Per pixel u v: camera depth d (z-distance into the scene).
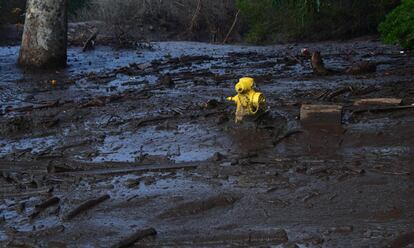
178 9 33.66
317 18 26.23
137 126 8.20
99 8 32.06
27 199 5.61
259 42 27.03
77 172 6.35
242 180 5.82
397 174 5.81
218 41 33.00
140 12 32.53
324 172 5.95
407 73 12.25
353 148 6.79
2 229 4.93
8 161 6.89
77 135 7.92
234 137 7.38
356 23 26.12
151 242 4.52
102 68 15.22
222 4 33.50
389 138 7.04
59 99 10.27
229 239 4.50
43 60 14.76
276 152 6.78
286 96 9.97
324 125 7.67
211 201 5.28
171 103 9.73
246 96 7.79
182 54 18.61
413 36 15.27
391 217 4.80
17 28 25.12
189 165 6.33
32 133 8.16
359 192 5.38
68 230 4.83
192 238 4.54
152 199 5.43
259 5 27.41
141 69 14.70
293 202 5.22
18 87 12.23
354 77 12.14
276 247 4.36
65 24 15.12
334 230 4.57
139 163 6.59
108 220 5.02
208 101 9.17
